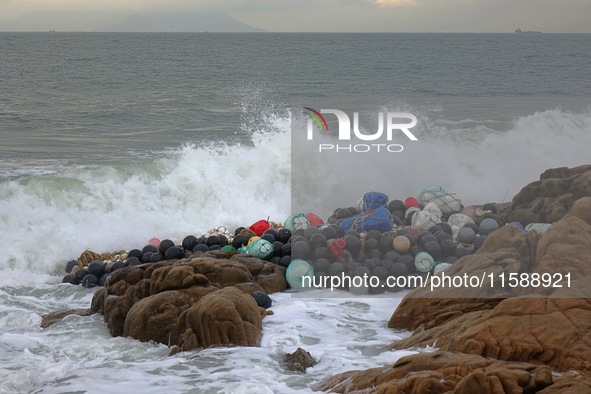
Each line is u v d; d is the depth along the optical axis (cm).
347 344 777
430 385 548
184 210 1502
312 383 668
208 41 10069
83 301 1052
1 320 944
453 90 3203
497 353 630
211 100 3158
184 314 820
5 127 2464
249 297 844
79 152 1980
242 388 645
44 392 676
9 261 1234
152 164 1575
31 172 1673
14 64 4800
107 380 694
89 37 12156
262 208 1536
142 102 3103
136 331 849
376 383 611
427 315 820
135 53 6394
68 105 2997
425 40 8819
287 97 3175
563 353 610
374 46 7431
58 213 1382
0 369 746
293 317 873
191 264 952
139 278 951
